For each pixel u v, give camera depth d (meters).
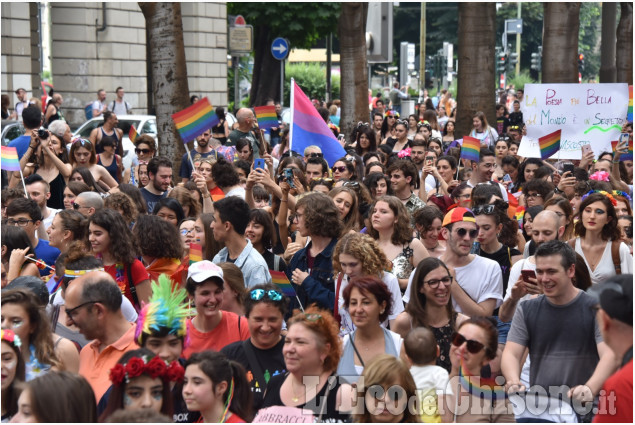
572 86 14.52
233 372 5.10
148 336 5.27
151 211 10.77
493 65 21.39
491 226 7.68
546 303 5.95
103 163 13.23
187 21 33.16
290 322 5.25
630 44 26.47
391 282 6.61
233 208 7.17
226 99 35.31
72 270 6.26
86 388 4.40
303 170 10.84
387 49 29.23
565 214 8.17
